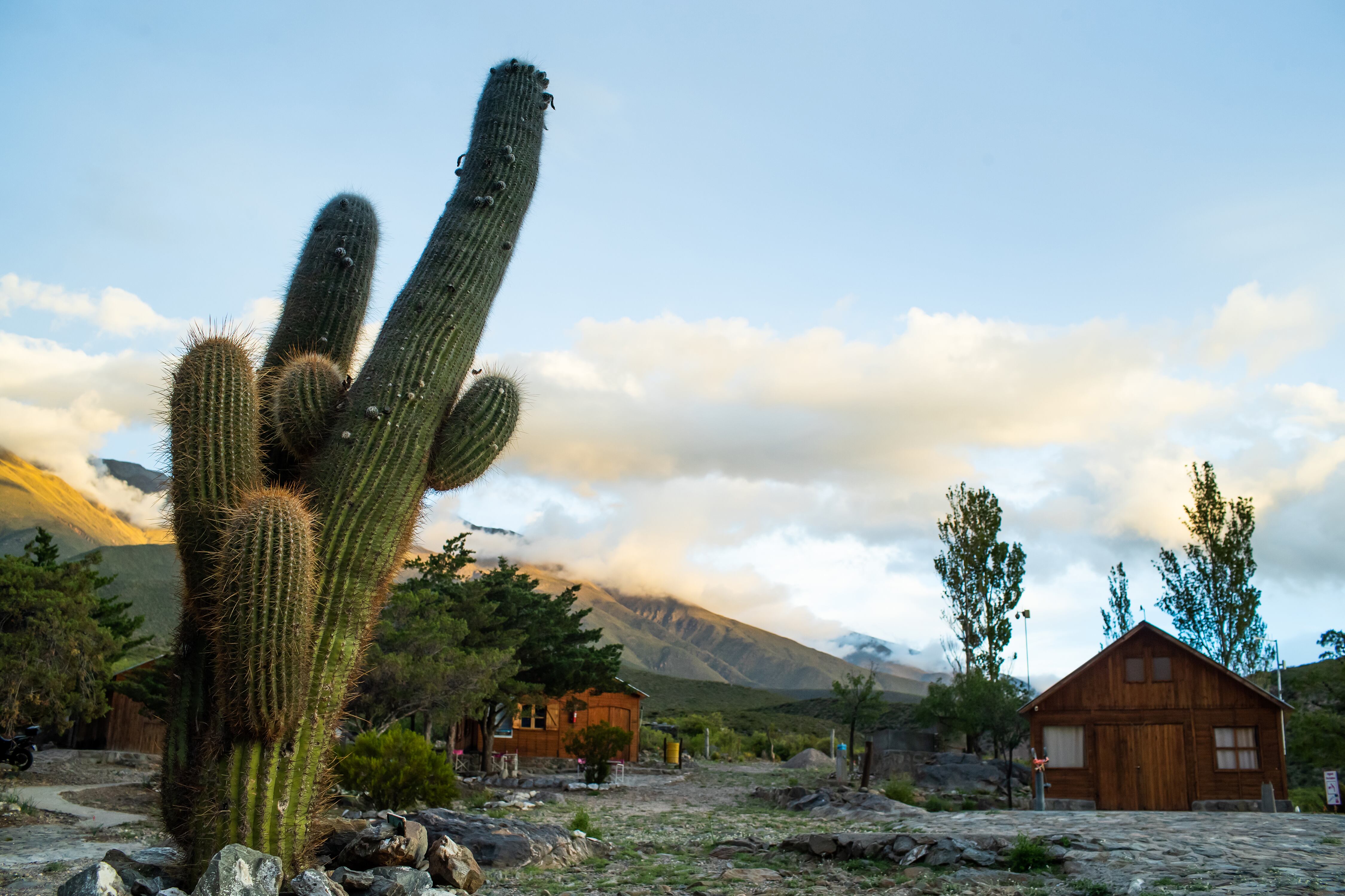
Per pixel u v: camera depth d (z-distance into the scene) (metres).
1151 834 12.30
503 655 25.39
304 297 11.00
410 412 9.46
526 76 11.20
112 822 16.98
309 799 8.53
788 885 10.83
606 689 36.75
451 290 9.96
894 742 35.94
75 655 23.19
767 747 54.69
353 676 9.12
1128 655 24.77
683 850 14.64
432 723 26.47
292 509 8.20
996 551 40.03
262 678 7.94
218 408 8.70
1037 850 10.81
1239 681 23.50
